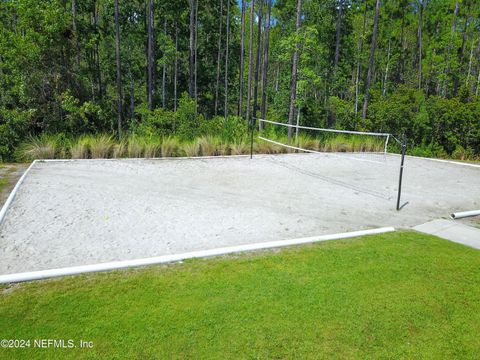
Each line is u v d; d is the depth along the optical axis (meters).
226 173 8.86
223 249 4.07
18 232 4.61
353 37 25.77
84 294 3.10
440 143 18.73
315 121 20.84
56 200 6.05
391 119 19.45
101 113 15.70
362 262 3.85
